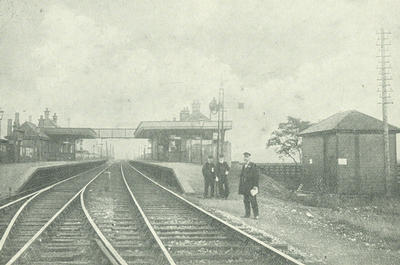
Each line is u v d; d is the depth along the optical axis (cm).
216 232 976
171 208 1427
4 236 845
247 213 1349
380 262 822
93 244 783
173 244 849
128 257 711
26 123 5153
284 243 895
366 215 2100
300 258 767
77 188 2281
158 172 3431
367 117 3559
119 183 2709
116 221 1145
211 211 1407
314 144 3797
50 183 2789
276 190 2864
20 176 2298
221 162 1947
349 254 891
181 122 4519
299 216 1602
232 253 779
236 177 2841
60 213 1173
